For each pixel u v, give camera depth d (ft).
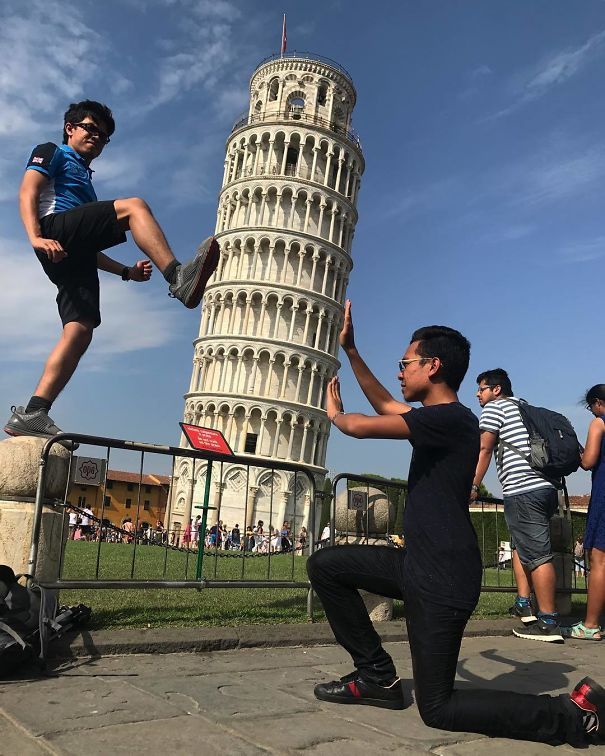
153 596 24.31
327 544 23.49
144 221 16.90
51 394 18.22
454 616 10.89
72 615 15.75
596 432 23.17
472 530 11.64
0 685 12.25
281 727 10.66
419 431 11.58
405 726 11.19
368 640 12.56
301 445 212.64
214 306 226.17
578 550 73.92
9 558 16.26
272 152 230.27
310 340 221.66
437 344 12.34
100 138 18.63
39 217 17.31
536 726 10.44
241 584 20.72
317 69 237.45
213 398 212.43
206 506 21.13
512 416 23.70
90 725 10.18
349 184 244.22
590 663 18.54
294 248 224.33
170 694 12.24
